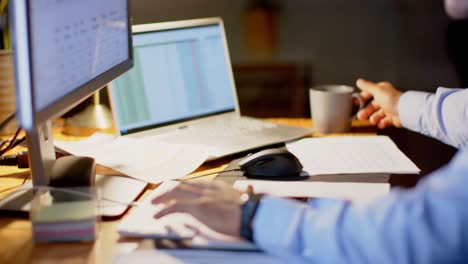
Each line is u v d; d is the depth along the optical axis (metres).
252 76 2.97
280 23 2.92
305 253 0.79
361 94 1.65
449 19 2.78
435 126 1.44
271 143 1.40
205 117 1.54
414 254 0.69
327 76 2.97
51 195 0.96
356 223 0.74
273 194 1.08
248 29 2.92
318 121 1.54
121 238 0.93
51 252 0.88
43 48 0.89
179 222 0.94
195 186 0.95
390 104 1.56
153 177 1.17
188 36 1.53
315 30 2.92
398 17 2.85
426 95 1.49
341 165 1.25
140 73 1.43
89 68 1.10
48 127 1.04
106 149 1.31
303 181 1.16
